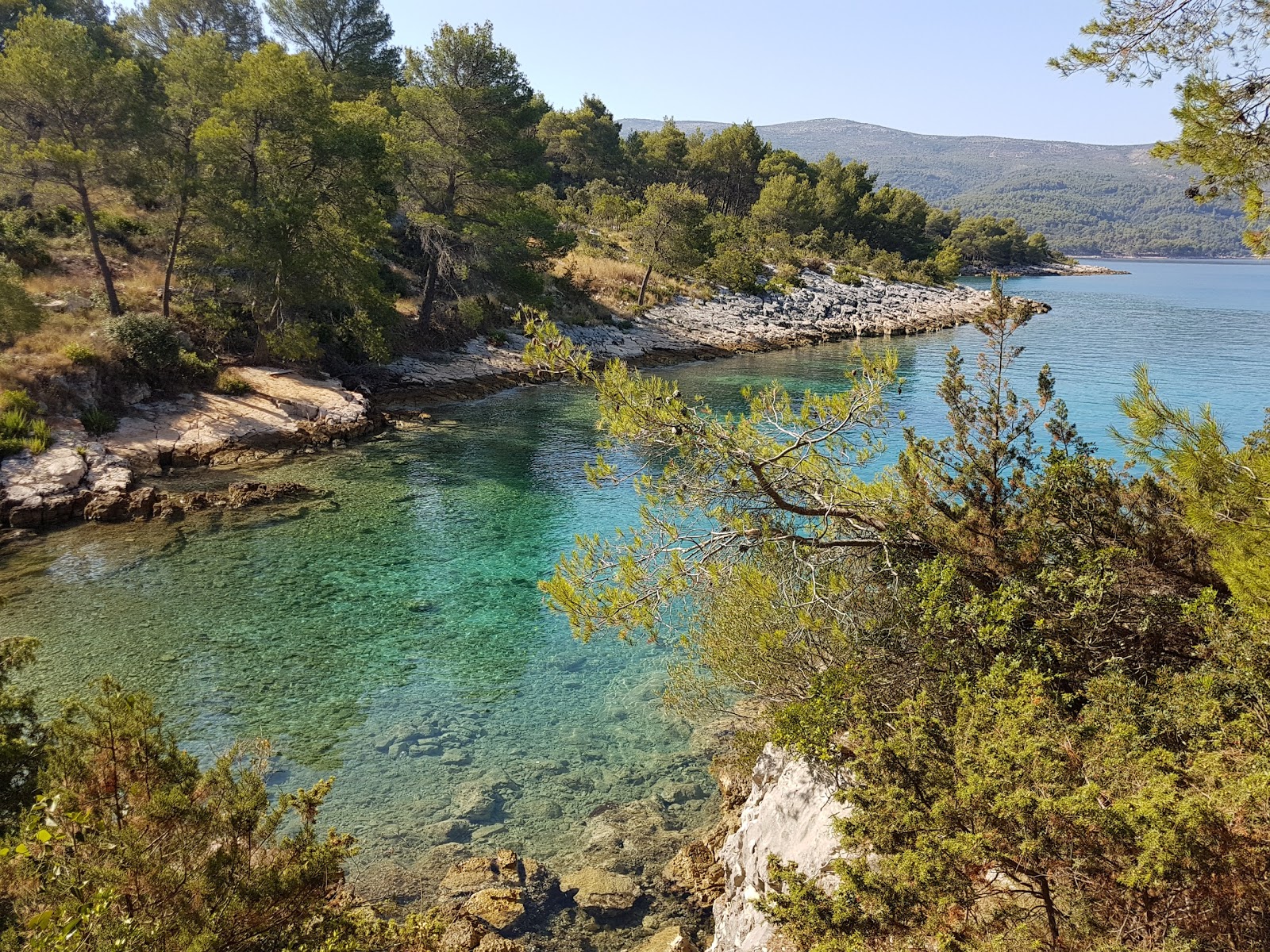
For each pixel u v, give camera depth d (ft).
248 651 55.47
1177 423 28.32
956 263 412.36
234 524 77.66
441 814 40.52
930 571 30.32
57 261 122.93
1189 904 17.39
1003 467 34.30
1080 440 34.58
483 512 83.71
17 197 120.06
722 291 241.96
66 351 94.58
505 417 125.18
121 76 98.99
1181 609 28.09
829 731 27.84
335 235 116.78
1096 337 213.66
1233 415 123.13
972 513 32.04
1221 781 19.52
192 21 189.67
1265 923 16.80
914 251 424.46
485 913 33.14
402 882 35.53
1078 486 31.89
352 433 108.27
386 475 94.38
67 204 121.60
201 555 70.69
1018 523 32.01
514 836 39.01
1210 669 23.99
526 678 53.88
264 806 23.84
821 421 33.24
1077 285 459.32
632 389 32.68
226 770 24.23
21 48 93.81
